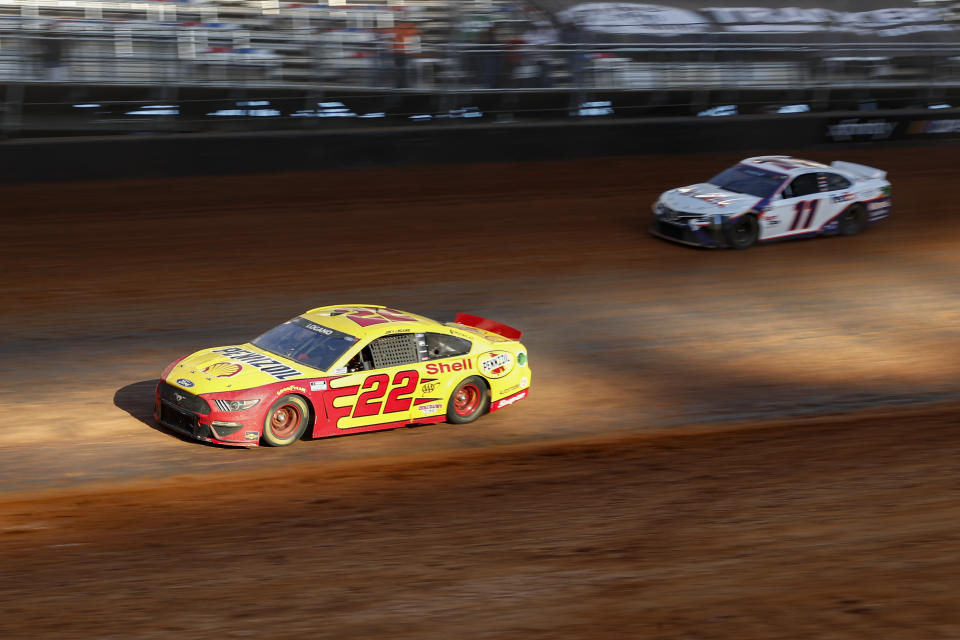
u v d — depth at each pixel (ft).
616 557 32.01
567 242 87.81
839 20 155.02
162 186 96.89
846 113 129.29
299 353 47.32
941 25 160.66
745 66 131.23
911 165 124.16
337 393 46.01
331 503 38.63
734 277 80.02
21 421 47.39
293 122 109.50
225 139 100.89
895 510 36.14
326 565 31.55
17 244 78.64
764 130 125.29
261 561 31.94
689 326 68.90
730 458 45.01
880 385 59.26
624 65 124.47
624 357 62.54
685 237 86.28
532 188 105.09
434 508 37.99
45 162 94.22
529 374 53.42
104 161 96.58
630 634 25.91
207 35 106.73
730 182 90.89
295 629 26.32
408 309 69.72
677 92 126.93
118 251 78.74
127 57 103.24
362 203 96.32
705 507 37.42
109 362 56.75
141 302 68.08
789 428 50.85
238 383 44.47
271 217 90.22
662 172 114.11
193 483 40.75
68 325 62.85
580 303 72.69
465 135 111.34
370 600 28.43
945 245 91.91
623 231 91.97
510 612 27.45
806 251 88.02
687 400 55.67
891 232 95.45
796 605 27.55
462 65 116.47
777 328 69.31
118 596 28.76
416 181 104.78
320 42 110.93
